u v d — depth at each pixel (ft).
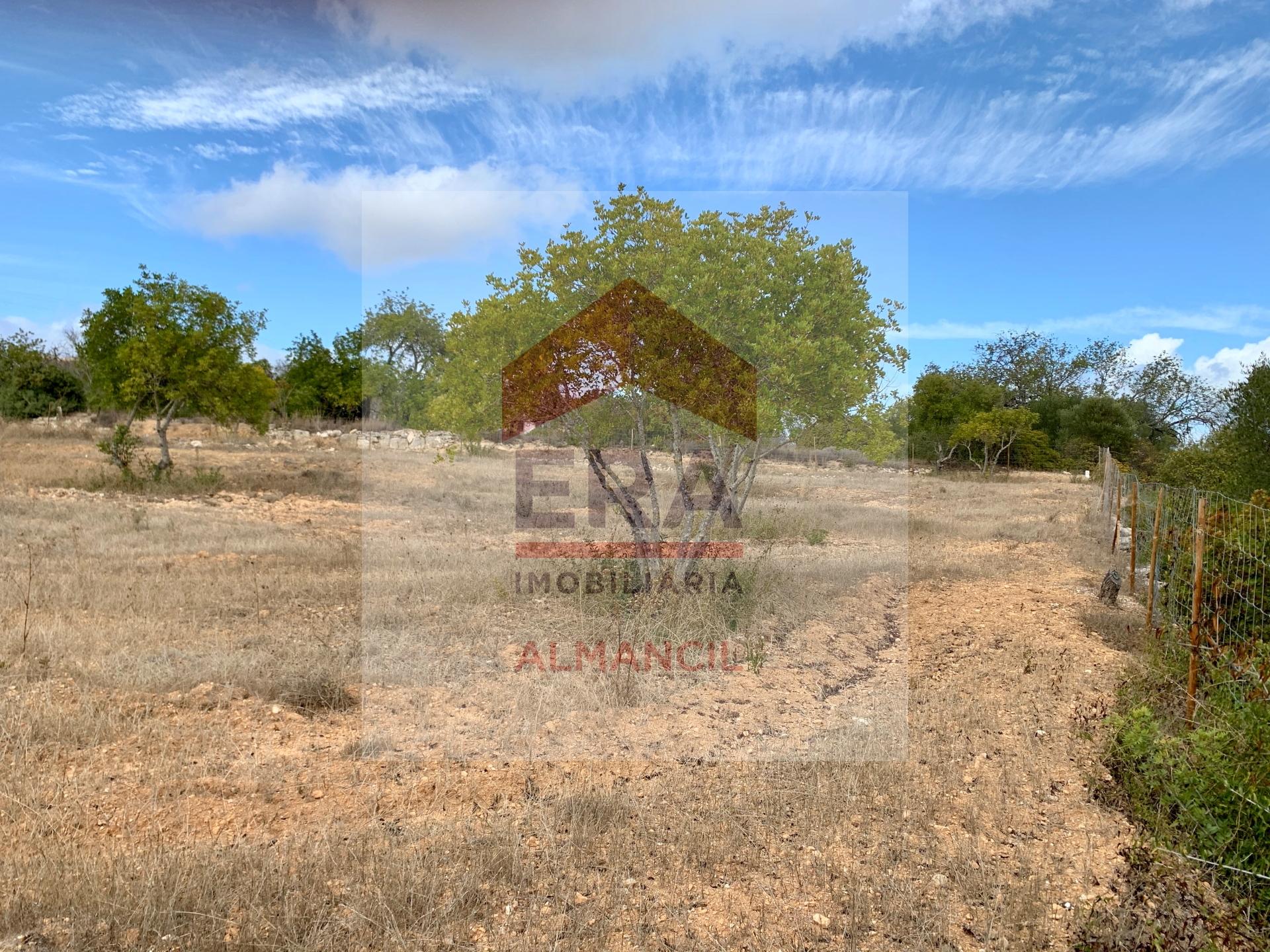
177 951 9.01
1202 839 11.53
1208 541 20.17
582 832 11.91
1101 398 110.73
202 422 89.92
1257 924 10.08
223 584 25.80
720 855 11.49
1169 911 10.00
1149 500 33.55
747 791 13.35
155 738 14.89
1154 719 15.57
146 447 70.85
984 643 21.97
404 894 10.06
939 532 40.01
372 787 13.52
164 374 49.73
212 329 50.96
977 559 33.99
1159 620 22.58
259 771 13.92
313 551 31.63
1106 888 10.78
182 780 13.38
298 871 10.53
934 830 12.32
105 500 43.37
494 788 13.53
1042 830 12.42
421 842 11.57
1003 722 16.56
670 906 10.36
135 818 12.10
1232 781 11.78
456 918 9.85
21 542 30.81
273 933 9.31
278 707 16.78
